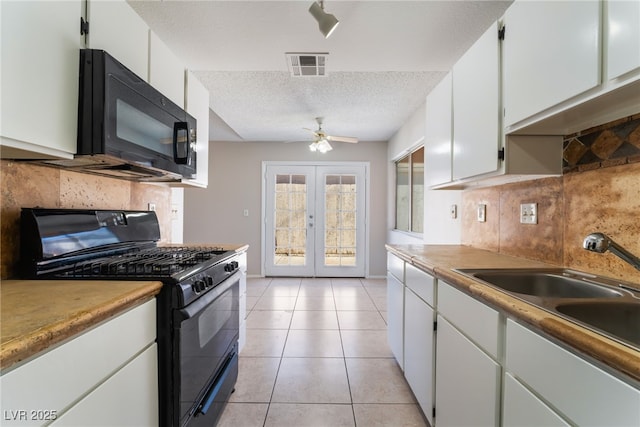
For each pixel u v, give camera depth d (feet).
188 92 6.46
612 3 2.70
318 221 16.51
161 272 3.88
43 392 2.16
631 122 3.55
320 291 13.75
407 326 6.21
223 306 5.39
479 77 4.91
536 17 3.64
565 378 2.28
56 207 4.48
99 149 3.58
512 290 4.20
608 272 3.86
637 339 2.95
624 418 1.86
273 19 5.51
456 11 5.26
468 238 7.57
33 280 3.66
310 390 6.28
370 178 16.34
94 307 2.64
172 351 3.71
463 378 3.86
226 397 5.59
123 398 3.01
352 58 6.88
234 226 16.47
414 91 9.51
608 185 3.84
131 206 6.45
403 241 13.64
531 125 4.00
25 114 2.94
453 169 5.87
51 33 3.20
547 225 4.90
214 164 16.42
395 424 5.30
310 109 11.20
